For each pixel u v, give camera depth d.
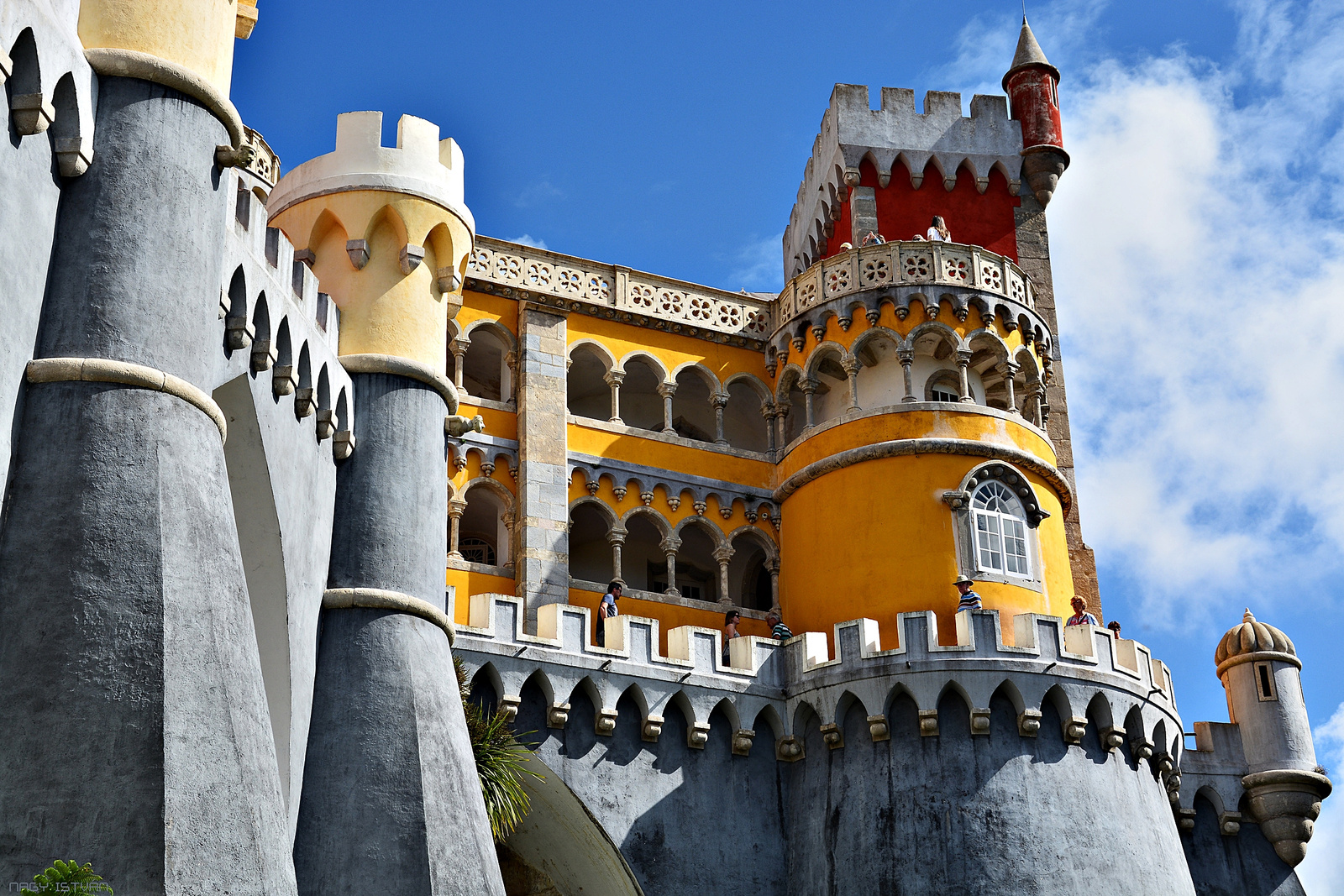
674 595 37.25
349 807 22.23
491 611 31.50
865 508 36.72
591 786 31.64
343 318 25.84
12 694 15.88
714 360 40.03
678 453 38.53
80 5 18.95
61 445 17.03
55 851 15.23
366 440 25.11
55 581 16.42
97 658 16.17
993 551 36.34
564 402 37.22
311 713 22.88
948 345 38.69
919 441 36.72
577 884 32.84
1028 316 39.09
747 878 32.69
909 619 33.34
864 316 38.41
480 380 41.06
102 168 18.38
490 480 36.00
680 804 32.56
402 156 26.81
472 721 27.61
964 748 32.44
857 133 43.09
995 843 31.50
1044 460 38.00
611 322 39.09
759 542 38.81
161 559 16.92
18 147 17.03
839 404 39.38
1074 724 32.81
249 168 32.94
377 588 24.06
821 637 34.53
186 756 16.12
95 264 17.92
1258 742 36.72
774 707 34.28
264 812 16.88
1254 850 36.28
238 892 16.00
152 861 15.37
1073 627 33.94
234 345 20.94
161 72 19.03
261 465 21.69
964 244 42.56
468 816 23.03
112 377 17.47
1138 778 33.75
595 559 40.59
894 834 32.03
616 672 32.53
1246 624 38.12
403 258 26.34
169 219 18.67
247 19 24.48
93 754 15.72
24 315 17.11
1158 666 35.09
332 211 26.28
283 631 21.91
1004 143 43.88
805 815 33.44
